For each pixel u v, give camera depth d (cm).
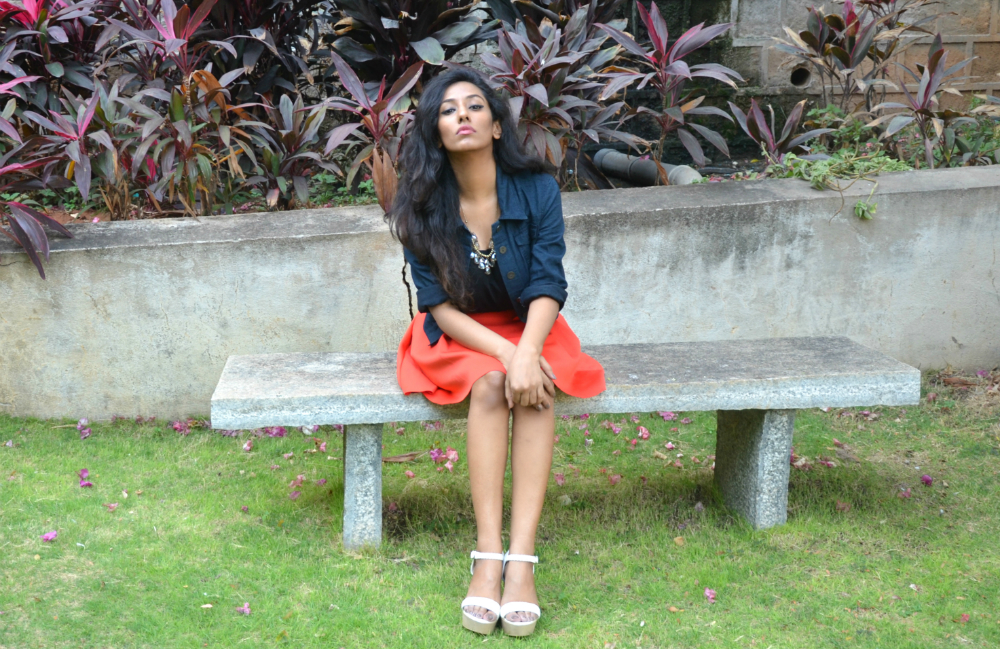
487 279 257
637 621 230
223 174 463
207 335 355
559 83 389
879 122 451
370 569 252
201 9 389
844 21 490
